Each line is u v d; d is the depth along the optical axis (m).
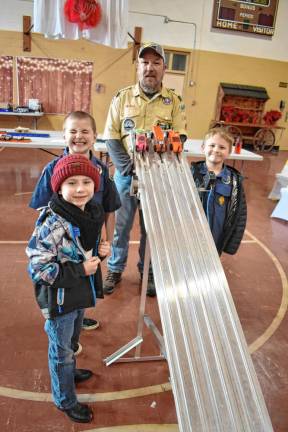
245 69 8.56
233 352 1.06
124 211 2.18
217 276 1.18
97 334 1.97
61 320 1.23
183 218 1.26
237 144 4.43
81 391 1.59
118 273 2.37
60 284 1.13
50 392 1.57
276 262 3.02
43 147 3.71
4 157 6.05
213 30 8.02
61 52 7.35
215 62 8.31
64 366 1.33
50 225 1.13
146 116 1.99
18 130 4.45
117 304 2.25
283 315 2.28
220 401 0.97
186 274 1.15
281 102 9.12
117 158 2.02
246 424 0.95
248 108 8.66
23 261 2.66
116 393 1.60
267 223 3.93
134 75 7.86
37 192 1.58
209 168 1.78
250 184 5.59
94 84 7.72
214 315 1.11
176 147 1.39
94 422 1.45
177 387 0.97
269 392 1.67
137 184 1.36
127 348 1.75
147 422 1.47
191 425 0.92
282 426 1.50
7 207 3.72
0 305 2.14
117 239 2.28
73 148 1.63
